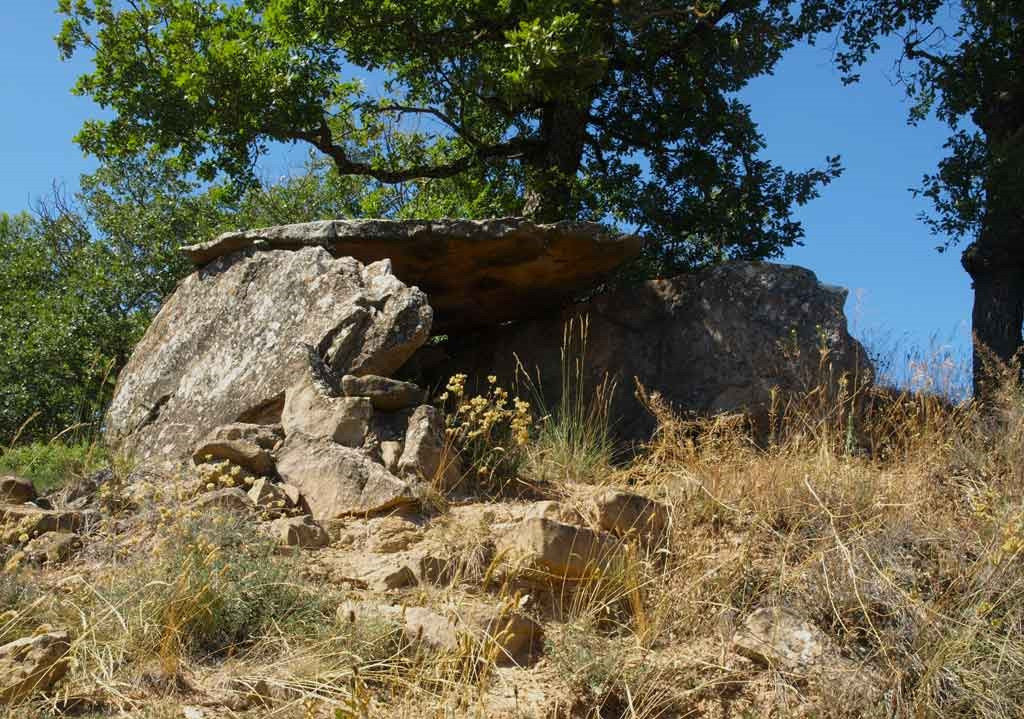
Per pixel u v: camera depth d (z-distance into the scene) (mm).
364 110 12625
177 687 3279
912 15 12562
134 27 11945
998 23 11383
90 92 12016
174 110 11516
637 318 8453
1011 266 11336
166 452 6574
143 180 17656
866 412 6879
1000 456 5359
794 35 12586
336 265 6754
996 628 3807
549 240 7789
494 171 13180
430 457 5363
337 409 5668
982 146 11602
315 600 3902
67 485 5816
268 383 6301
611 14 11312
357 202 17250
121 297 15891
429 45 11586
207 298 7445
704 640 4051
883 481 5234
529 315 9219
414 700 3301
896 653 3818
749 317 7898
